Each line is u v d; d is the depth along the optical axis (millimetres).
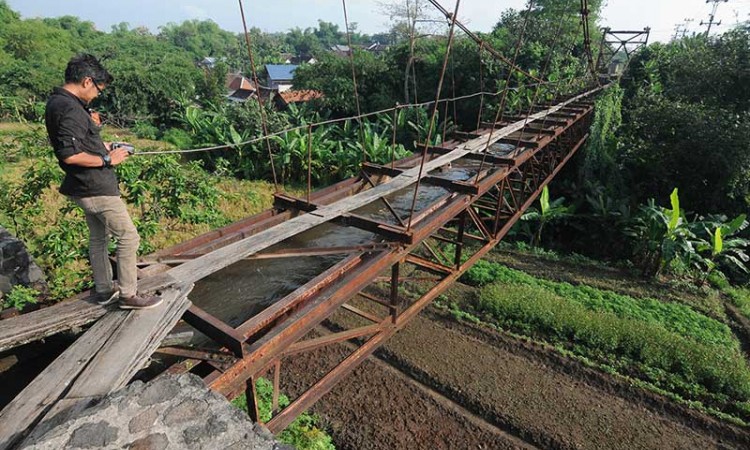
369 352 5391
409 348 9359
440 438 7406
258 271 5230
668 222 13102
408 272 12422
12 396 4203
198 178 8961
